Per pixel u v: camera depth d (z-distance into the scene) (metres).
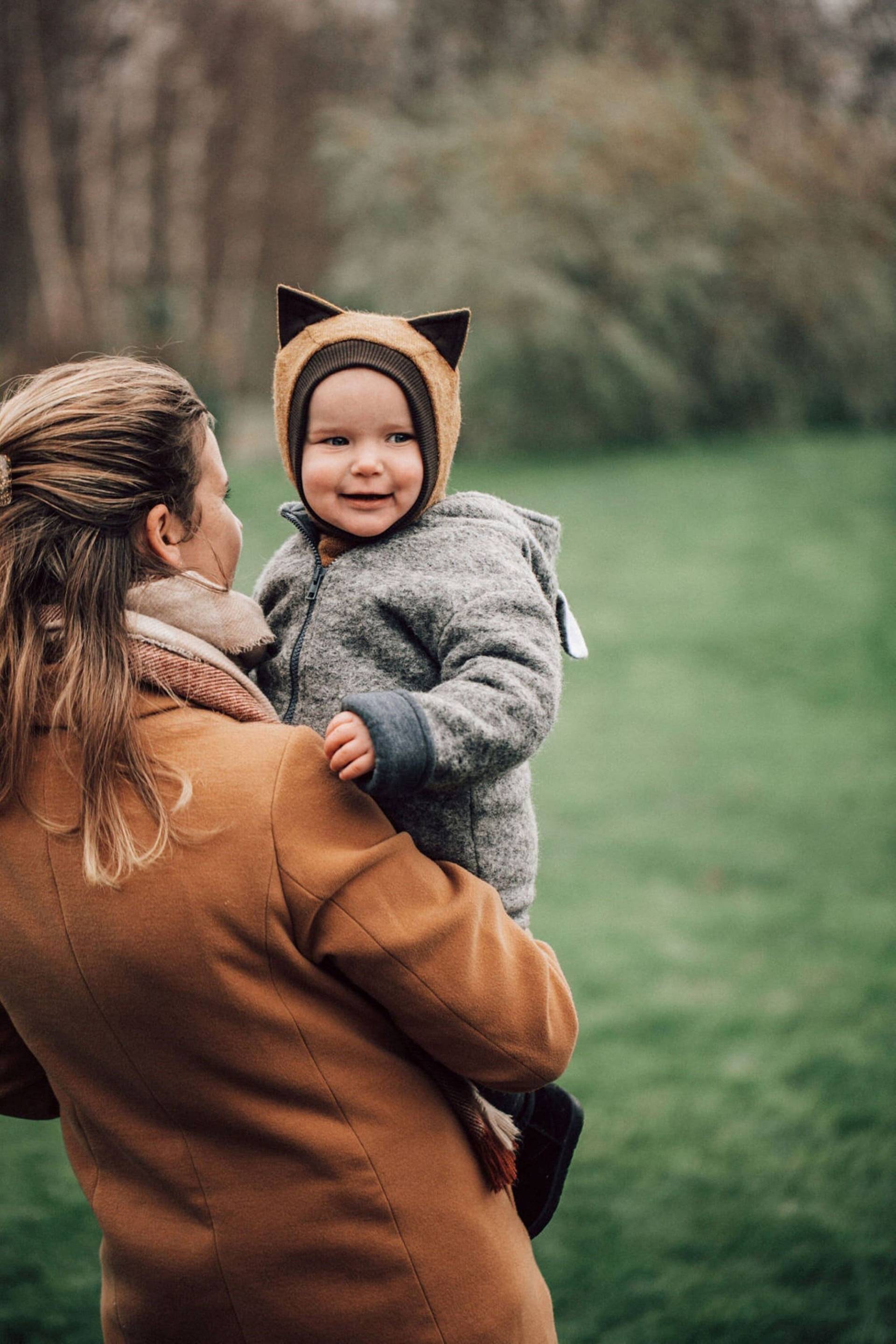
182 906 1.03
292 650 1.28
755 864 5.57
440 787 1.10
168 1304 1.13
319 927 1.06
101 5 22.67
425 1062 1.18
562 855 5.72
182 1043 1.07
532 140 16.95
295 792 1.06
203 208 23.69
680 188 17.02
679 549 12.14
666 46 20.12
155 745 1.07
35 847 1.07
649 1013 4.12
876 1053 3.78
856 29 21.11
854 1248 2.76
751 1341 2.46
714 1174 3.10
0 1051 1.29
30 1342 2.44
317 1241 1.09
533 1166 1.36
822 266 18.16
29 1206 2.97
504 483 14.99
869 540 12.36
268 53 23.56
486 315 16.27
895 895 5.18
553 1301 2.61
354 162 17.78
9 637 1.08
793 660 9.02
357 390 1.25
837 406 19.47
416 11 21.52
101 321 18.61
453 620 1.20
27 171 22.66
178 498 1.16
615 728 7.70
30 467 1.10
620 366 16.80
